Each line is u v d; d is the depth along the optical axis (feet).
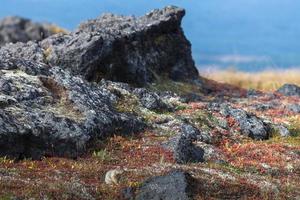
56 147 86.89
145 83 141.79
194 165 87.45
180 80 157.28
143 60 143.74
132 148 92.79
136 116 104.99
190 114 111.55
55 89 99.76
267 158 96.12
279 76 201.87
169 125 104.37
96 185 74.84
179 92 144.36
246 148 100.22
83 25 161.58
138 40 143.33
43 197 67.92
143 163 86.07
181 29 163.63
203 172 81.71
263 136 109.09
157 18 158.10
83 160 86.17
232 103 139.23
